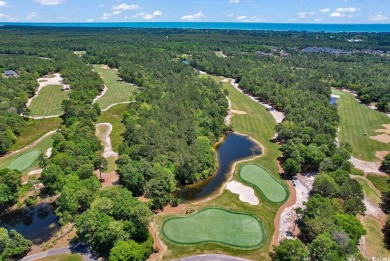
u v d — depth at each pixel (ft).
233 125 520.01
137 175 319.06
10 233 263.70
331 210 268.21
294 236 271.49
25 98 577.43
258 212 303.27
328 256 219.61
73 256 244.83
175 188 330.95
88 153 371.15
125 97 642.22
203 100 564.30
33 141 442.50
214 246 260.21
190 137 420.77
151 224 284.20
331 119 499.10
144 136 396.57
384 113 586.86
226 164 397.80
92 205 264.72
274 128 500.33
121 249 227.40
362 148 442.09
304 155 372.99
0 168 370.12
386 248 260.01
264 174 372.79
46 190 330.54
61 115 533.96
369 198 326.65
